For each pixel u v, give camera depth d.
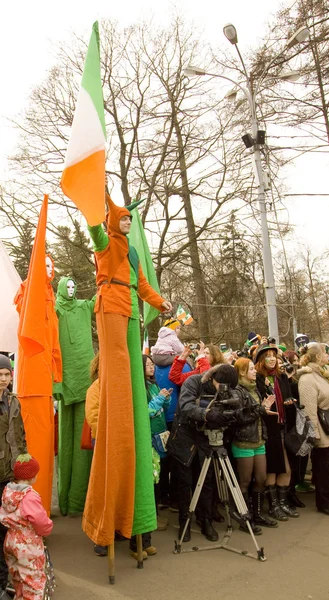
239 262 18.72
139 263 4.59
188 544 4.55
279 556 4.25
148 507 4.11
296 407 5.39
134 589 3.69
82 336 5.47
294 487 5.70
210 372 4.62
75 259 18.05
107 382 4.01
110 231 4.15
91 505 4.04
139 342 4.31
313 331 39.41
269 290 10.06
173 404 5.48
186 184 16.33
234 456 5.03
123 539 4.75
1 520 3.31
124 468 3.96
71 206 16.28
